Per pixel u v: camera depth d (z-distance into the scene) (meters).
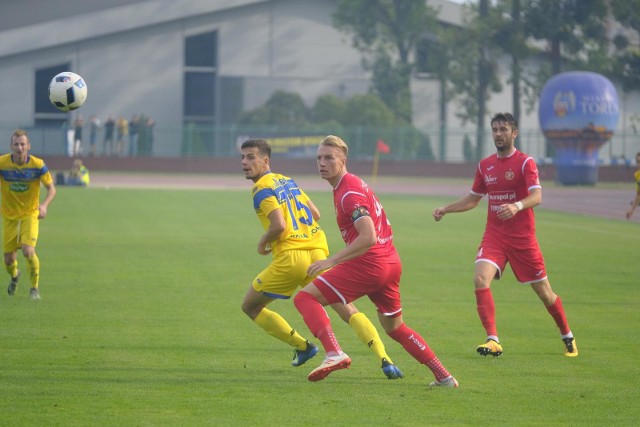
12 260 26.78
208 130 132.50
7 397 15.88
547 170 124.31
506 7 136.00
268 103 142.88
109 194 81.06
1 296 27.06
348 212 16.73
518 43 132.38
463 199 21.64
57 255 37.47
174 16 143.88
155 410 15.18
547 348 21.22
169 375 17.77
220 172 131.38
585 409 15.79
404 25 143.38
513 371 18.75
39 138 129.50
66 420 14.48
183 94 146.75
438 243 45.53
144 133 131.25
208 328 22.77
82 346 20.30
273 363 19.09
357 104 139.38
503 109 156.25
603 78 108.88
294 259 18.20
